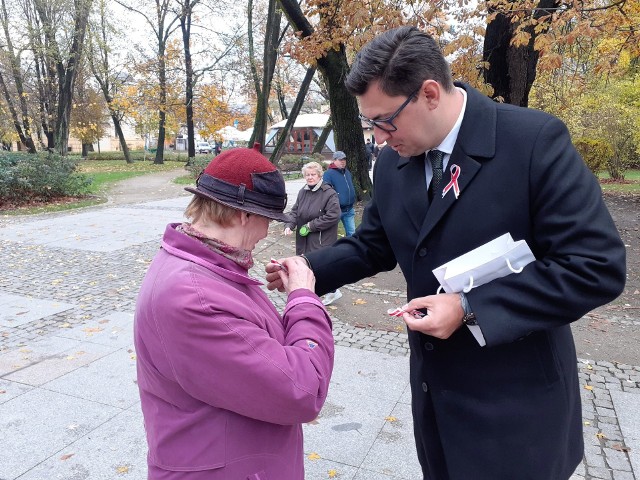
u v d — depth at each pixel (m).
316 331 1.34
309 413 1.23
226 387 1.15
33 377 3.66
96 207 13.16
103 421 3.09
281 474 1.30
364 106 1.34
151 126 33.69
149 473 1.33
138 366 1.31
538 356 1.39
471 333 1.40
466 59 6.34
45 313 5.07
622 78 17.59
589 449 2.83
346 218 6.88
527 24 5.85
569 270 1.20
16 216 11.59
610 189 15.12
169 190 17.56
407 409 3.25
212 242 1.28
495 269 1.26
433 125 1.32
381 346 4.30
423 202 1.43
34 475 2.60
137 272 6.73
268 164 1.33
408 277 1.52
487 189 1.33
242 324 1.17
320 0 8.33
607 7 6.20
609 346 4.30
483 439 1.42
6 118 26.06
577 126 17.73
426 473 1.67
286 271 1.56
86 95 33.56
